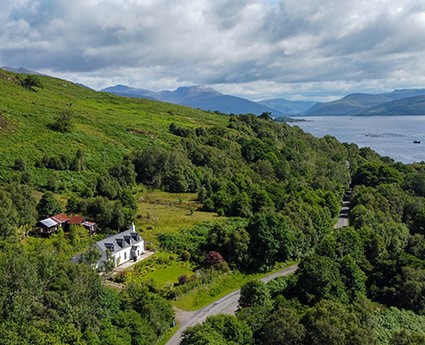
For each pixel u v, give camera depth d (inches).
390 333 2244.1
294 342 1720.0
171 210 4254.4
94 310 1856.5
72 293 1823.3
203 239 3499.0
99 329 1772.9
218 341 1696.6
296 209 4087.1
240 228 3540.8
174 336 2215.8
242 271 3243.1
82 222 3319.4
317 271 2544.3
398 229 3779.5
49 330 1603.1
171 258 3181.6
